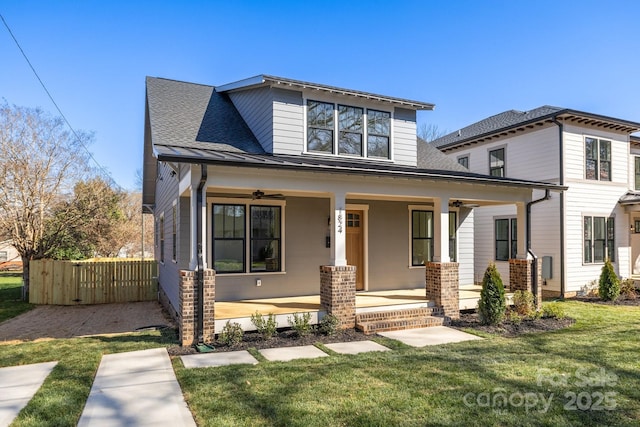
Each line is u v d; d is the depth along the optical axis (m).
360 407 4.52
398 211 12.62
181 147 8.98
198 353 6.96
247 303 9.68
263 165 7.43
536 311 10.09
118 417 4.38
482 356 6.53
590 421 4.18
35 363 6.41
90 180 19.41
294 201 10.96
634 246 19.30
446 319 9.52
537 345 7.34
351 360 6.34
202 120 11.43
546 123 15.02
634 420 4.21
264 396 4.86
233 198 10.23
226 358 6.61
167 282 12.88
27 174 16.58
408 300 10.13
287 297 10.68
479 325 9.27
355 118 11.60
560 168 14.56
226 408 4.54
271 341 7.73
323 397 4.81
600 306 12.48
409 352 6.84
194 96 12.69
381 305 9.48
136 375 5.73
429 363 6.13
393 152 12.09
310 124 11.02
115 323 10.98
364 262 12.06
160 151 7.53
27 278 15.73
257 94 11.39
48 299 14.76
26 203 16.34
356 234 12.11
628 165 16.59
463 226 14.07
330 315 8.49
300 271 10.98
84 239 18.84
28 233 16.06
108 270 15.32
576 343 7.45
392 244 12.50
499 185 10.41
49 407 4.63
